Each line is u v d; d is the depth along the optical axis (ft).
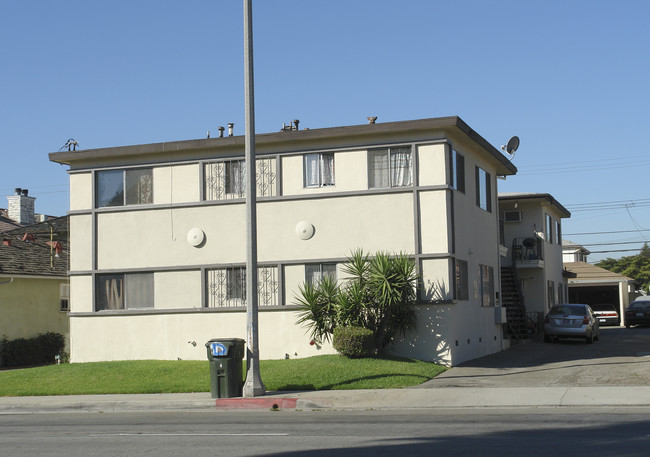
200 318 71.82
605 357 70.08
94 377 61.05
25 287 91.25
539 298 111.96
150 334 73.10
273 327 69.56
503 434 34.47
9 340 88.12
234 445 33.45
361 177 68.49
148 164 74.38
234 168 72.23
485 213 80.84
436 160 66.54
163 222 73.67
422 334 65.72
